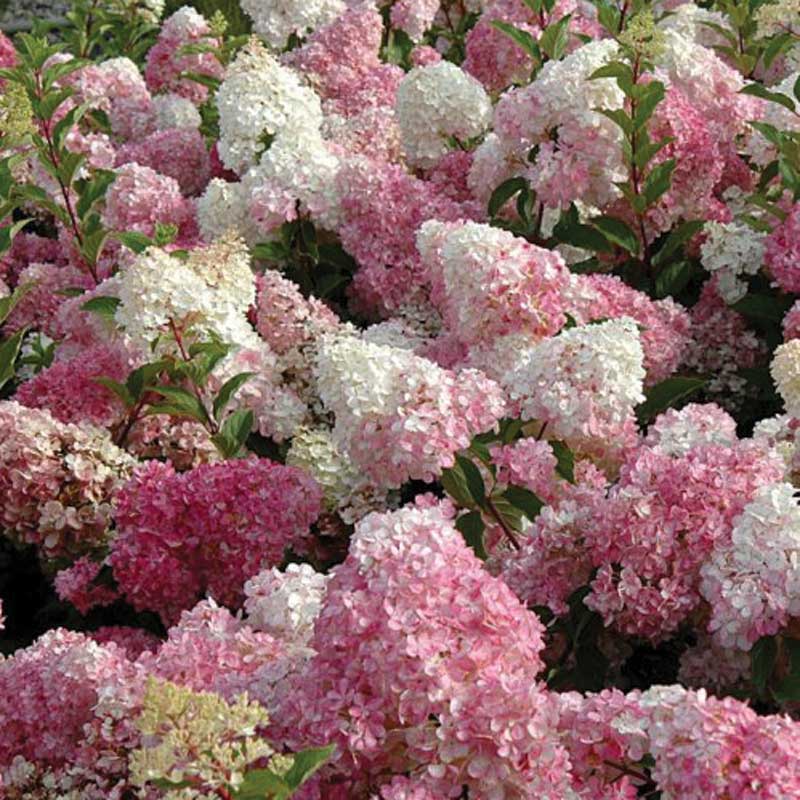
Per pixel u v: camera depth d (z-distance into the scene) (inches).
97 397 77.6
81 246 93.2
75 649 58.2
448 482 67.2
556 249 88.6
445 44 135.4
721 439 68.7
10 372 77.7
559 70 83.2
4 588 77.5
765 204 84.4
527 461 66.5
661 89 81.7
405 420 64.6
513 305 74.0
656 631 61.6
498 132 86.1
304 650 58.5
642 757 51.8
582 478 68.5
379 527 52.5
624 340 67.1
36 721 58.3
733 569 59.4
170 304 72.4
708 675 63.1
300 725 51.0
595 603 61.3
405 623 50.4
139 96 117.7
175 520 67.2
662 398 74.2
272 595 62.1
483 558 66.8
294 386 80.0
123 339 76.8
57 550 73.7
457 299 74.8
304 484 69.4
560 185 83.5
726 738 49.1
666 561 61.1
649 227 87.4
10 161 88.4
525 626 51.6
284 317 80.4
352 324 86.3
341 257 90.4
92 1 152.9
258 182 89.0
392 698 50.6
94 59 145.4
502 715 49.6
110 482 73.3
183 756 46.9
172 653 57.6
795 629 60.1
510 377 68.8
